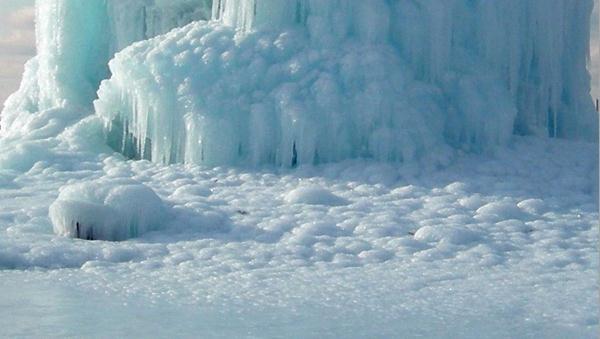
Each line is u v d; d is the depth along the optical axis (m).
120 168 18.22
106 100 19.94
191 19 22.03
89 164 18.89
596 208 15.10
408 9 19.14
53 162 19.03
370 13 18.91
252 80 18.62
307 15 19.39
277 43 19.00
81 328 7.32
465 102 18.80
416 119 18.08
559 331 7.36
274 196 15.84
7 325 7.44
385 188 16.36
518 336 7.16
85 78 22.70
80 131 20.45
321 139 18.00
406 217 14.27
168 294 9.21
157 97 18.62
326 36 18.97
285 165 17.98
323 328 7.43
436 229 13.00
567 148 19.03
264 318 7.88
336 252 12.19
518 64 19.78
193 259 11.78
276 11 19.44
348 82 18.33
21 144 19.48
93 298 8.91
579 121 21.17
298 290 9.51
